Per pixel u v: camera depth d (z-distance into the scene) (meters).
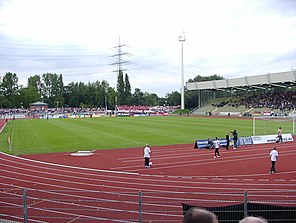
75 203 15.11
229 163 25.55
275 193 15.88
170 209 13.83
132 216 13.24
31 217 13.43
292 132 49.00
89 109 145.88
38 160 27.47
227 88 106.81
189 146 34.81
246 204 10.16
